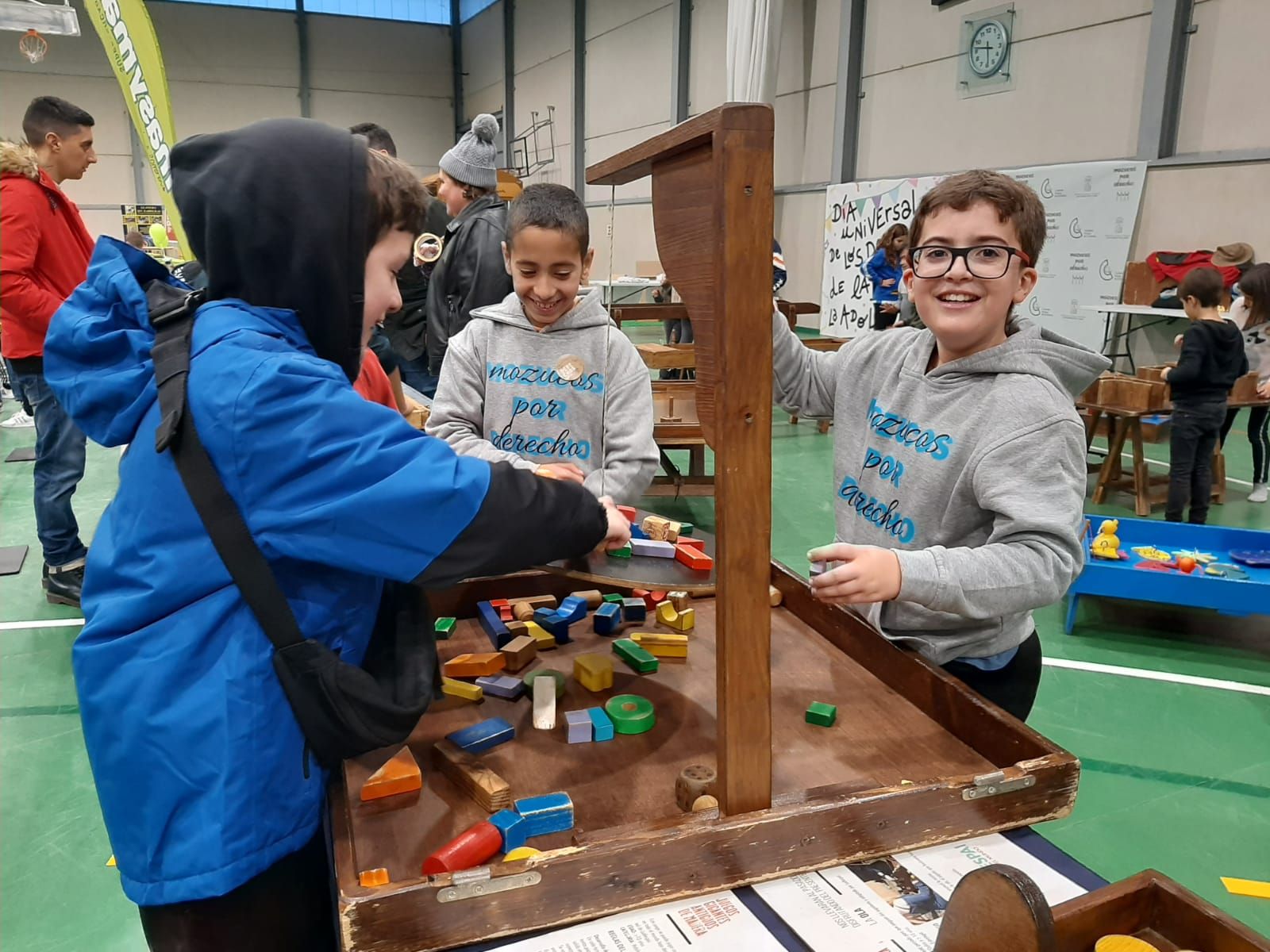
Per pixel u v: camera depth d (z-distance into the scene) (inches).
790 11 331.6
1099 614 116.3
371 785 32.4
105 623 28.7
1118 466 166.2
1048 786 31.2
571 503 30.6
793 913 26.9
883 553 35.2
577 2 460.4
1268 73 190.1
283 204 28.9
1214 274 134.5
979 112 258.1
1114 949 24.6
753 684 28.2
